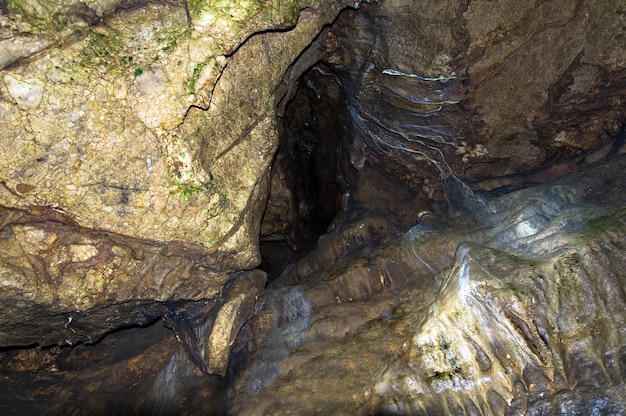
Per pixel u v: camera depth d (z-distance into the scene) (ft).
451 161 6.21
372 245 6.25
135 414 5.39
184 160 3.95
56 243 3.80
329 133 7.39
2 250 3.66
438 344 4.12
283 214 6.87
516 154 6.02
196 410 5.07
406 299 5.21
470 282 3.98
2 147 3.45
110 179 3.79
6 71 3.37
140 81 3.71
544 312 3.79
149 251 4.15
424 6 5.14
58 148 3.59
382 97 6.04
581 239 4.06
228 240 4.39
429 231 5.77
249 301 4.95
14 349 5.70
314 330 5.15
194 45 3.80
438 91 5.63
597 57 5.26
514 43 5.22
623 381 3.55
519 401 3.79
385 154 6.56
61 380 5.70
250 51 4.34
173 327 5.32
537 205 5.16
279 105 5.62
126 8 3.67
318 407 4.42
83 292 4.00
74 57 3.53
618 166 5.05
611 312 3.76
